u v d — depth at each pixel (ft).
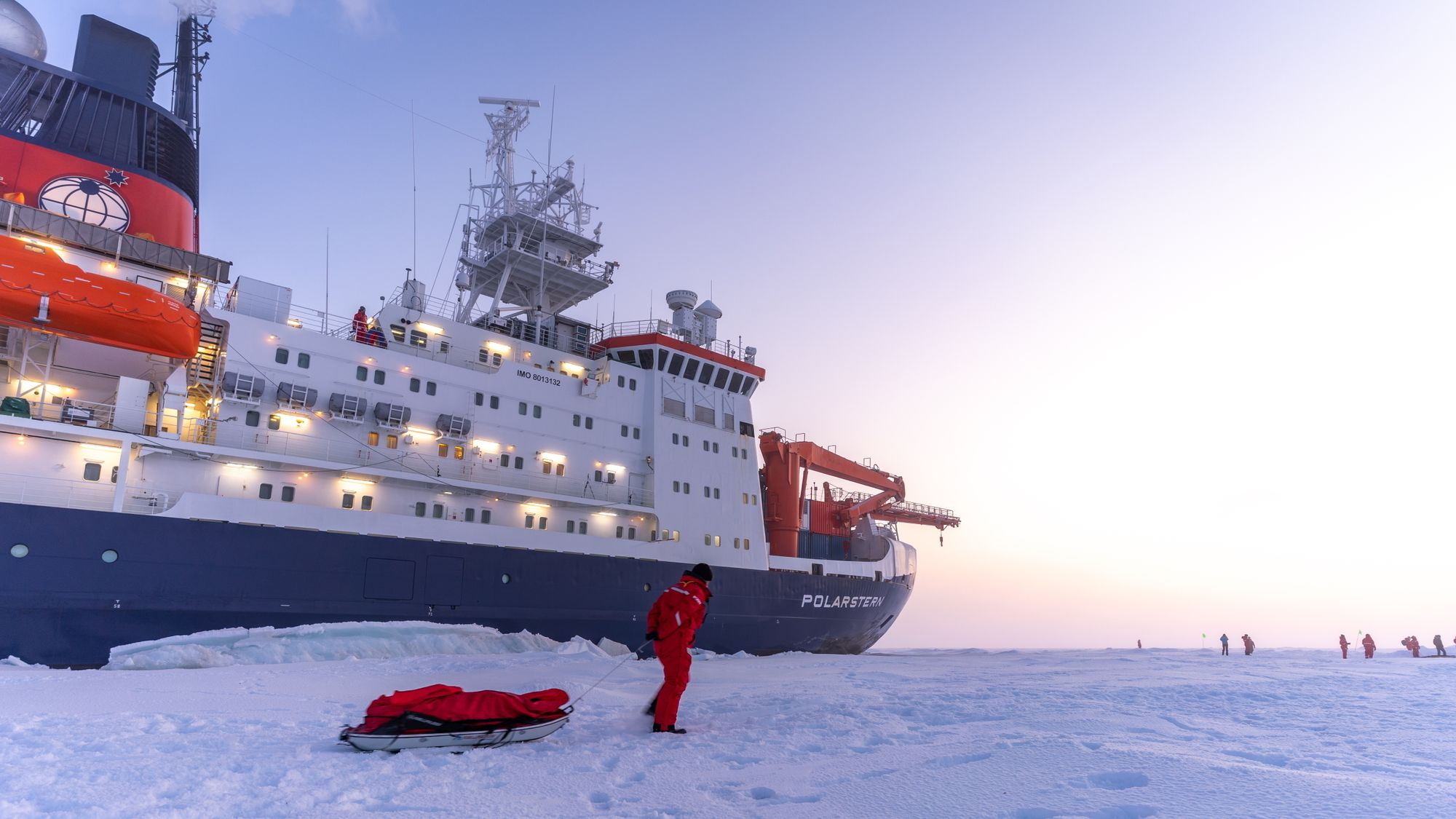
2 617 56.49
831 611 113.60
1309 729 19.57
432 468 82.12
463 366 89.86
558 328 104.17
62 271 61.46
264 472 72.43
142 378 71.92
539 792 13.76
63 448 63.62
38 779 14.21
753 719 24.03
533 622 81.61
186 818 11.92
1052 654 119.44
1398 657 124.57
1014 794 12.42
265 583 66.90
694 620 22.36
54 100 74.02
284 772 15.23
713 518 102.78
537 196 112.27
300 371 76.33
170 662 59.82
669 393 103.96
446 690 19.53
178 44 95.66
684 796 13.34
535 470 89.71
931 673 53.47
